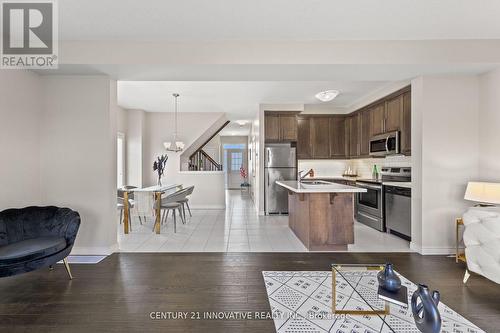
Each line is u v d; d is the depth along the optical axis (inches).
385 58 124.2
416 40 124.3
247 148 524.7
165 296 99.6
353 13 102.6
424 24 110.5
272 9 100.0
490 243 95.3
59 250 106.9
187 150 317.1
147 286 107.5
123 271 121.9
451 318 85.2
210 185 292.5
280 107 254.8
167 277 115.8
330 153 266.8
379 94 203.8
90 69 130.5
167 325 82.2
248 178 502.3
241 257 140.3
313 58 124.6
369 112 225.1
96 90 139.9
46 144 140.3
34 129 136.9
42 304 94.0
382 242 165.9
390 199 182.4
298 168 273.1
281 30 115.4
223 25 111.3
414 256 140.6
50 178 140.6
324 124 266.8
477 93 140.9
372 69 131.2
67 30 114.7
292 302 95.2
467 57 124.0
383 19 106.7
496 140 131.0
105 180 141.1
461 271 121.3
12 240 110.0
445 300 96.2
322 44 124.8
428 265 128.3
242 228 202.7
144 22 108.7
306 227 154.6
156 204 189.9
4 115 120.3
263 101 242.8
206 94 218.8
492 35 120.3
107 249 142.2
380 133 206.1
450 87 141.2
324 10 100.5
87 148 140.6
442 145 141.3
